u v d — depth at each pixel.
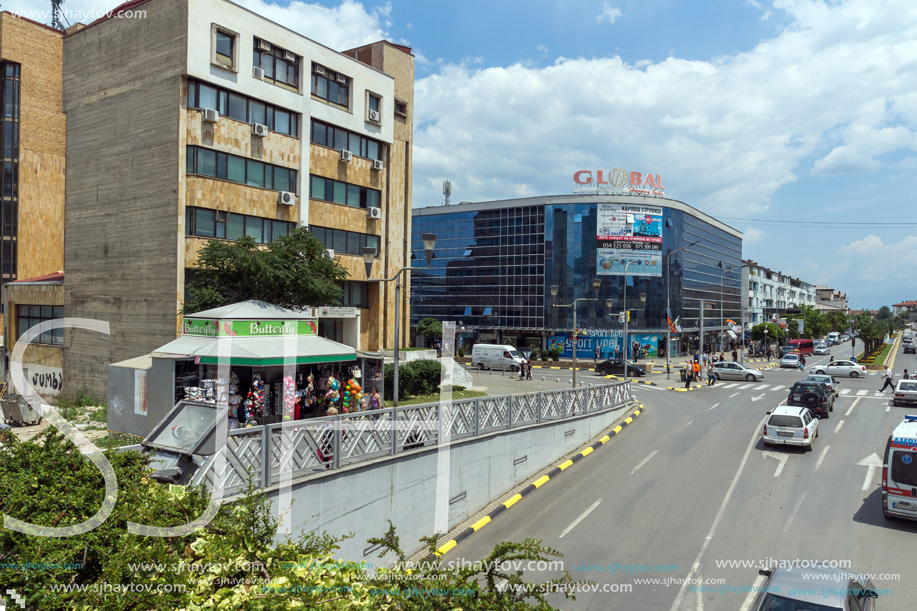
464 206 64.94
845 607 7.12
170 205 22.61
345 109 30.31
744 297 94.06
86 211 25.59
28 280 29.91
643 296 41.75
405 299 34.81
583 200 58.34
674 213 60.81
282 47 26.50
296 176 27.50
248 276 19.50
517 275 61.09
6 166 34.22
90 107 25.52
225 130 24.11
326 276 21.70
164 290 22.59
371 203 32.19
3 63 34.25
